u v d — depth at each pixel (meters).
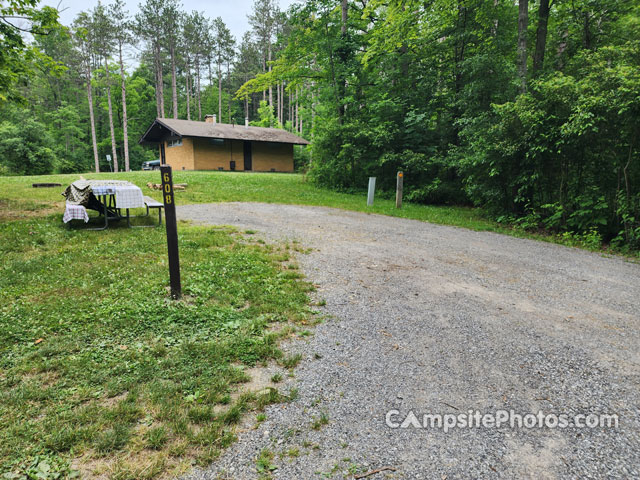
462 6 15.71
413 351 3.40
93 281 4.72
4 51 9.12
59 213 9.40
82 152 48.75
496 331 3.85
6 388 2.63
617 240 7.98
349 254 6.67
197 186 15.94
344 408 2.61
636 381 3.03
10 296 4.18
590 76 8.62
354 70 19.02
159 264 5.48
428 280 5.41
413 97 17.39
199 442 2.23
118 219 8.38
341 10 20.03
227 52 56.31
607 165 8.66
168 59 50.38
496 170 10.67
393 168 17.64
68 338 3.32
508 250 7.46
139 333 3.49
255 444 2.25
